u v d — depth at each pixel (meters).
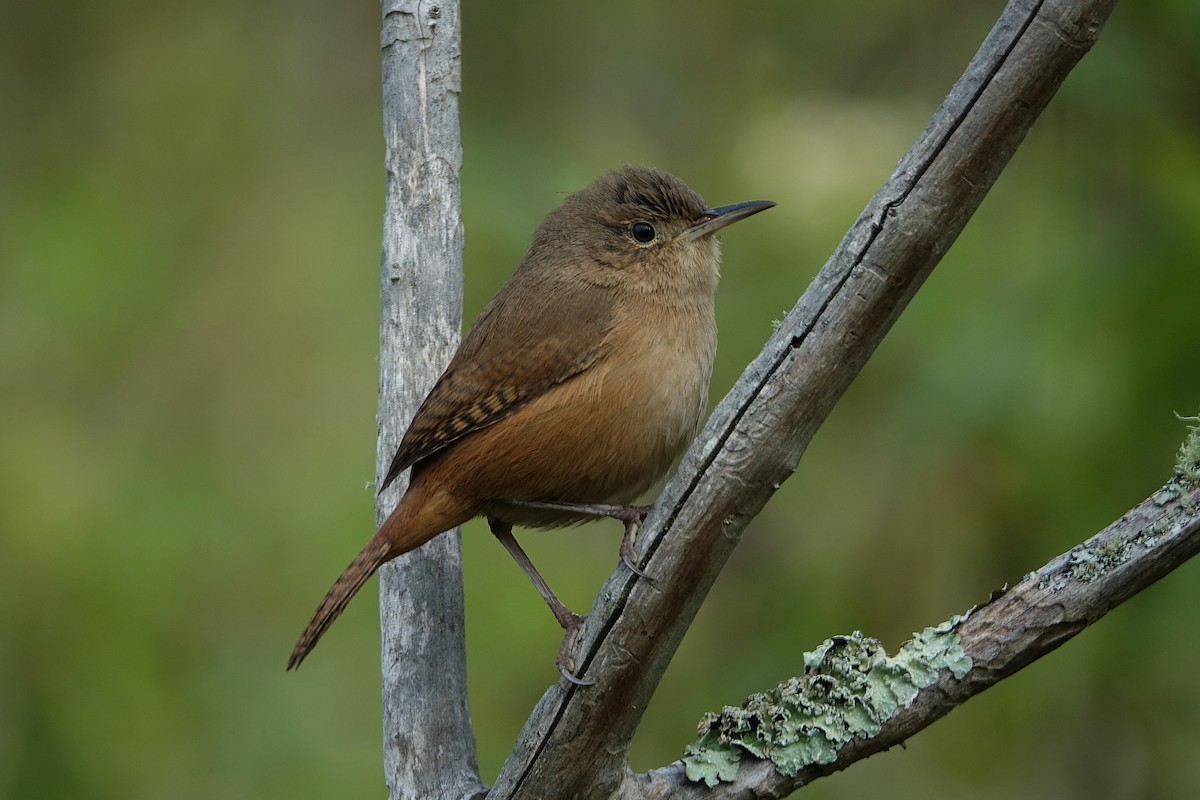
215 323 13.27
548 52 15.01
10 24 14.83
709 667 12.20
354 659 11.91
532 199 13.42
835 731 6.64
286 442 12.61
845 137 13.31
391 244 8.46
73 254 13.31
